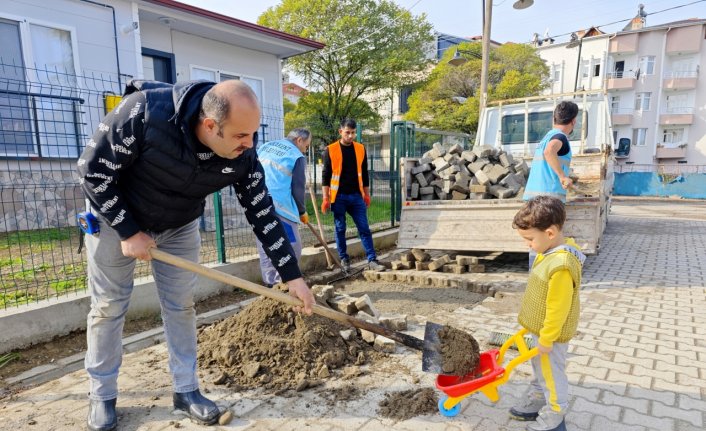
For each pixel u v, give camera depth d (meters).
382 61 21.11
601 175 5.84
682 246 7.80
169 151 1.93
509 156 6.41
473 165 6.10
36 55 7.61
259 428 2.39
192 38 10.54
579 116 7.64
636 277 5.55
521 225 2.26
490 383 2.31
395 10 21.48
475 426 2.39
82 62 8.15
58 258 5.41
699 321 3.95
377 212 8.31
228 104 1.76
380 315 3.81
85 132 7.88
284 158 4.10
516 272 5.71
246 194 2.38
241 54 11.57
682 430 2.33
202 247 5.80
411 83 24.66
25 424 2.43
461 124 23.88
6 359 3.12
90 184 1.95
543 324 2.15
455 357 2.46
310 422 2.44
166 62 10.16
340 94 22.08
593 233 5.12
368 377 2.94
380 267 5.86
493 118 8.63
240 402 2.65
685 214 14.19
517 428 2.37
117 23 8.52
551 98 7.85
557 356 2.22
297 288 2.45
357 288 5.23
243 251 5.55
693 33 31.94
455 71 24.67
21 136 7.12
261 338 3.14
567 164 4.59
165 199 2.14
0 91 6.27
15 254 5.52
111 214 2.01
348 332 3.35
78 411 2.57
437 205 5.94
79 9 8.02
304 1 20.25
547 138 4.54
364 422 2.43
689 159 33.88
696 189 24.30
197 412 2.44
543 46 36.38
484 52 13.61
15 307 3.38
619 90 34.53
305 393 2.75
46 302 3.51
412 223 6.06
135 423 2.44
